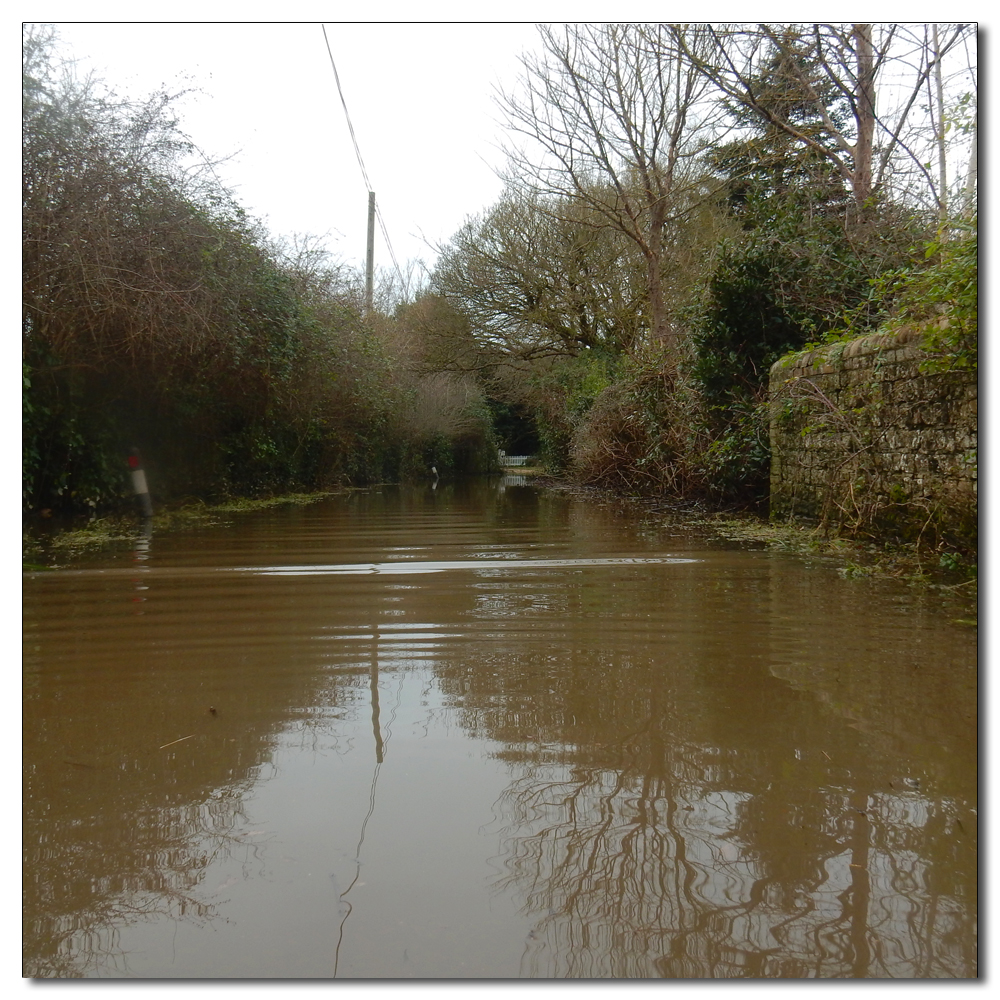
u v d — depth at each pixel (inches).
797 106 480.7
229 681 125.3
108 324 322.3
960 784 87.4
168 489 425.1
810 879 69.7
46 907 66.7
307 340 533.0
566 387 788.0
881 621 158.7
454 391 1021.8
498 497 605.6
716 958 60.2
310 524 370.0
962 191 258.8
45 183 282.0
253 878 70.4
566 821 79.9
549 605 179.3
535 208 703.1
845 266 355.6
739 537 302.8
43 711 112.0
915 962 59.7
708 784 87.8
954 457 204.5
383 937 62.4
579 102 581.6
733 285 372.2
